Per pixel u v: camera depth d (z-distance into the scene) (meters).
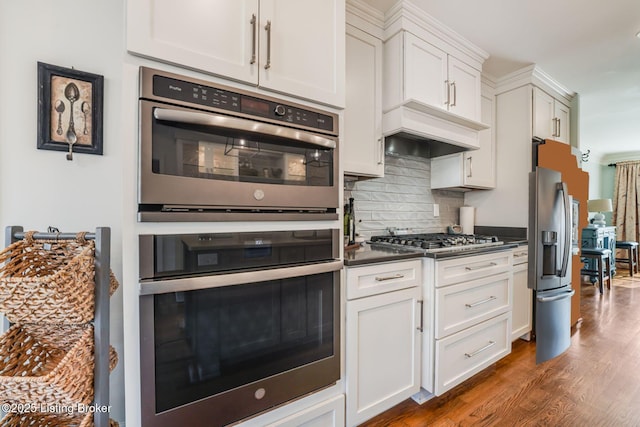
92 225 1.20
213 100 0.97
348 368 1.31
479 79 2.24
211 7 0.99
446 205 2.80
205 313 0.97
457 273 1.69
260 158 1.06
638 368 2.03
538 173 2.01
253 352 1.06
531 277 2.02
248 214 1.03
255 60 1.06
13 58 1.07
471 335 1.78
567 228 2.21
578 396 1.71
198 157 0.94
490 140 2.68
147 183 0.85
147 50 0.88
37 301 0.76
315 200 1.19
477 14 1.84
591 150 5.77
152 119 0.87
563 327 2.19
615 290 4.13
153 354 0.88
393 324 1.48
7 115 1.06
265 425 1.10
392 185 2.39
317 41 1.23
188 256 0.93
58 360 0.97
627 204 5.89
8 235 0.90
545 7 1.77
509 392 1.75
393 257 1.47
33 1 1.10
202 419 0.96
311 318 1.20
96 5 1.20
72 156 1.16
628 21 1.89
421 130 1.87
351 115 1.73
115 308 1.23
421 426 1.47
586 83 2.79
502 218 2.68
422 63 1.88
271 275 1.07
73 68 1.16
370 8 1.79
